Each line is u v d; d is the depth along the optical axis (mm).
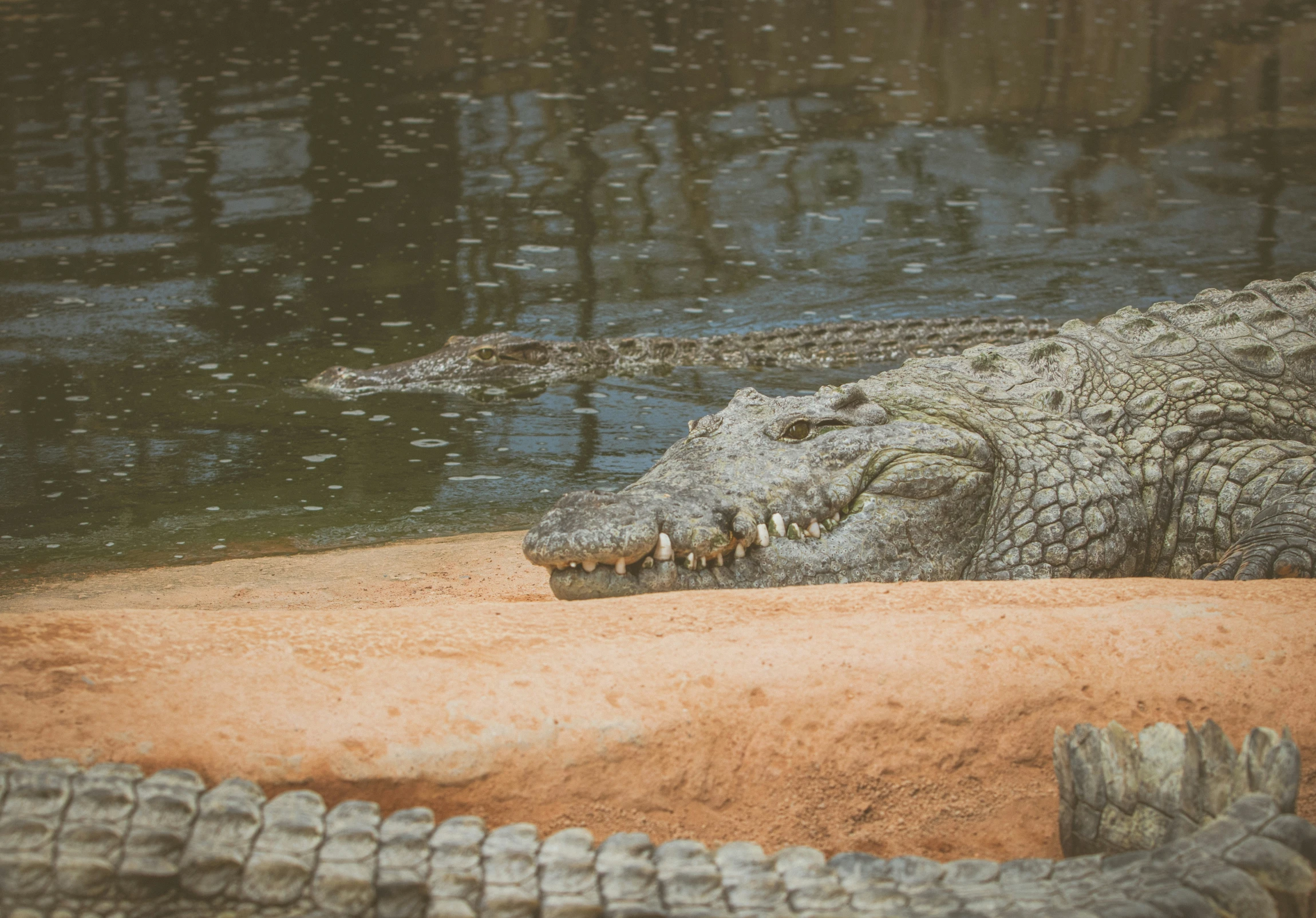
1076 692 4879
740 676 4801
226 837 3688
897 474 7594
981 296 16766
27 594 8062
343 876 3635
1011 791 4836
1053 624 5121
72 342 14555
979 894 3809
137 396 12992
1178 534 8523
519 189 21344
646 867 3770
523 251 18531
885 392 8617
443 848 3781
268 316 15734
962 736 4801
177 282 16781
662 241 19156
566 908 3635
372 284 17016
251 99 26688
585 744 4555
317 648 4844
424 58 30547
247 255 17984
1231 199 20734
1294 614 5184
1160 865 3875
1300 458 8297
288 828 3742
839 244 19078
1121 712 4859
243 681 4574
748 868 3828
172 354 14320
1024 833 4812
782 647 4934
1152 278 17062
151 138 23891
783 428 7625
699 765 4664
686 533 6699
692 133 25016
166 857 3611
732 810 4707
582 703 4637
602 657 4855
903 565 7527
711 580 6898
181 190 20984
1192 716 4855
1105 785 4406
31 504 10117
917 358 9758
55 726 4227
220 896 3604
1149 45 31938
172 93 27047
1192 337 9508
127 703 4395
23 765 3826
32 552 9086
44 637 4746
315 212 19969
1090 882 3836
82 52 30656
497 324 15750
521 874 3725
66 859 3551
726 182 22078
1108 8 35812
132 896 3572
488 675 4711
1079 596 5664
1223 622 5133
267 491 10547
